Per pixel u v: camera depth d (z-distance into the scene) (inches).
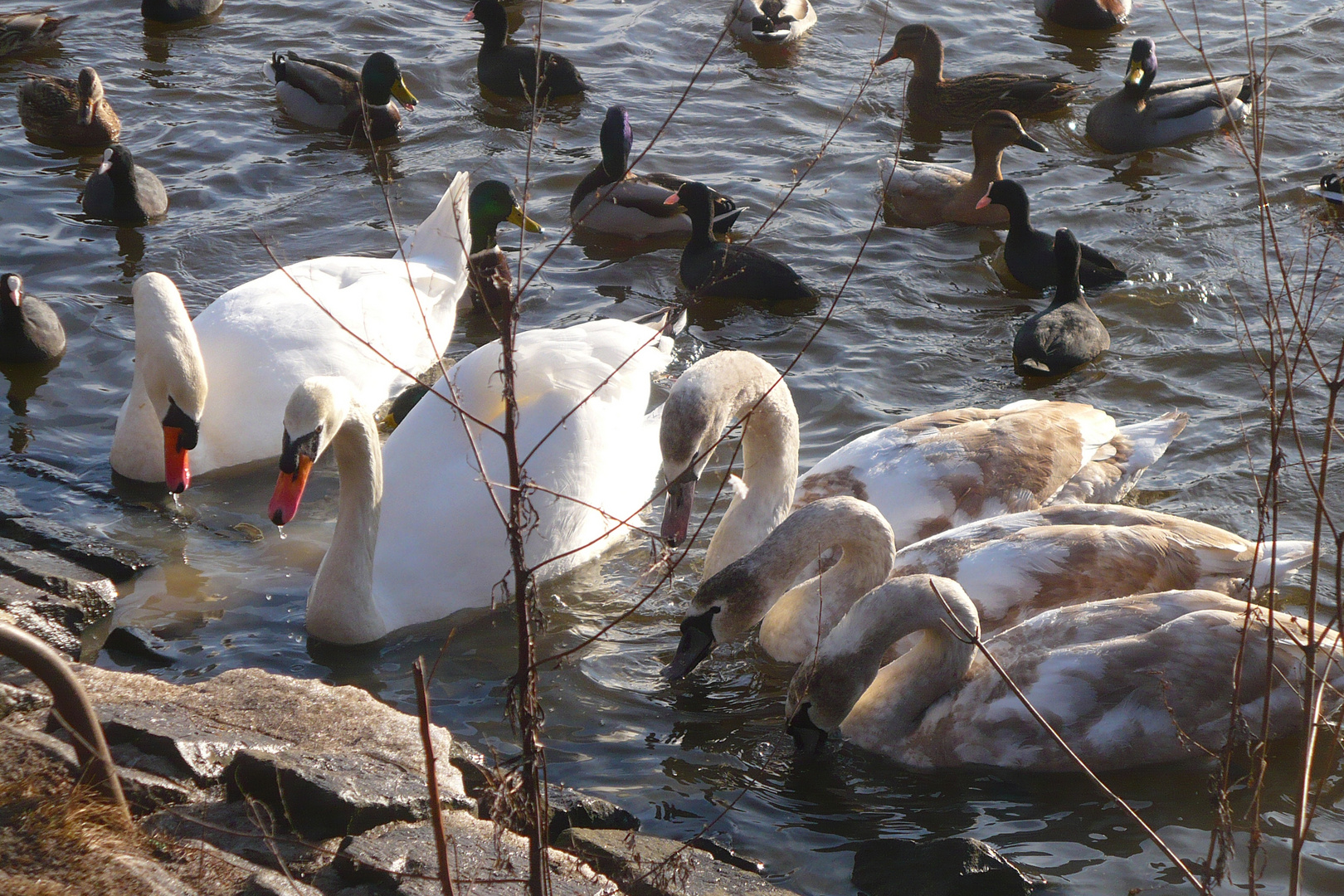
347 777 245.9
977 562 343.3
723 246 560.1
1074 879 268.7
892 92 767.1
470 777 274.7
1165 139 695.1
